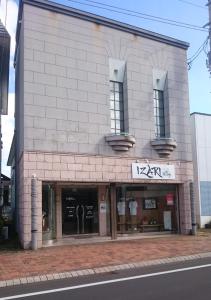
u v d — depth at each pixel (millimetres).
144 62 20734
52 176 17203
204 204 25484
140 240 18828
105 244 17453
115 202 19719
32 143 16906
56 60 17906
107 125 19016
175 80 21828
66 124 17828
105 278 10797
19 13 18781
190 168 21828
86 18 18938
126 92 19906
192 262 13305
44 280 10836
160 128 21375
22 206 17000
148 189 21203
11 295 9070
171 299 8102
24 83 17031
